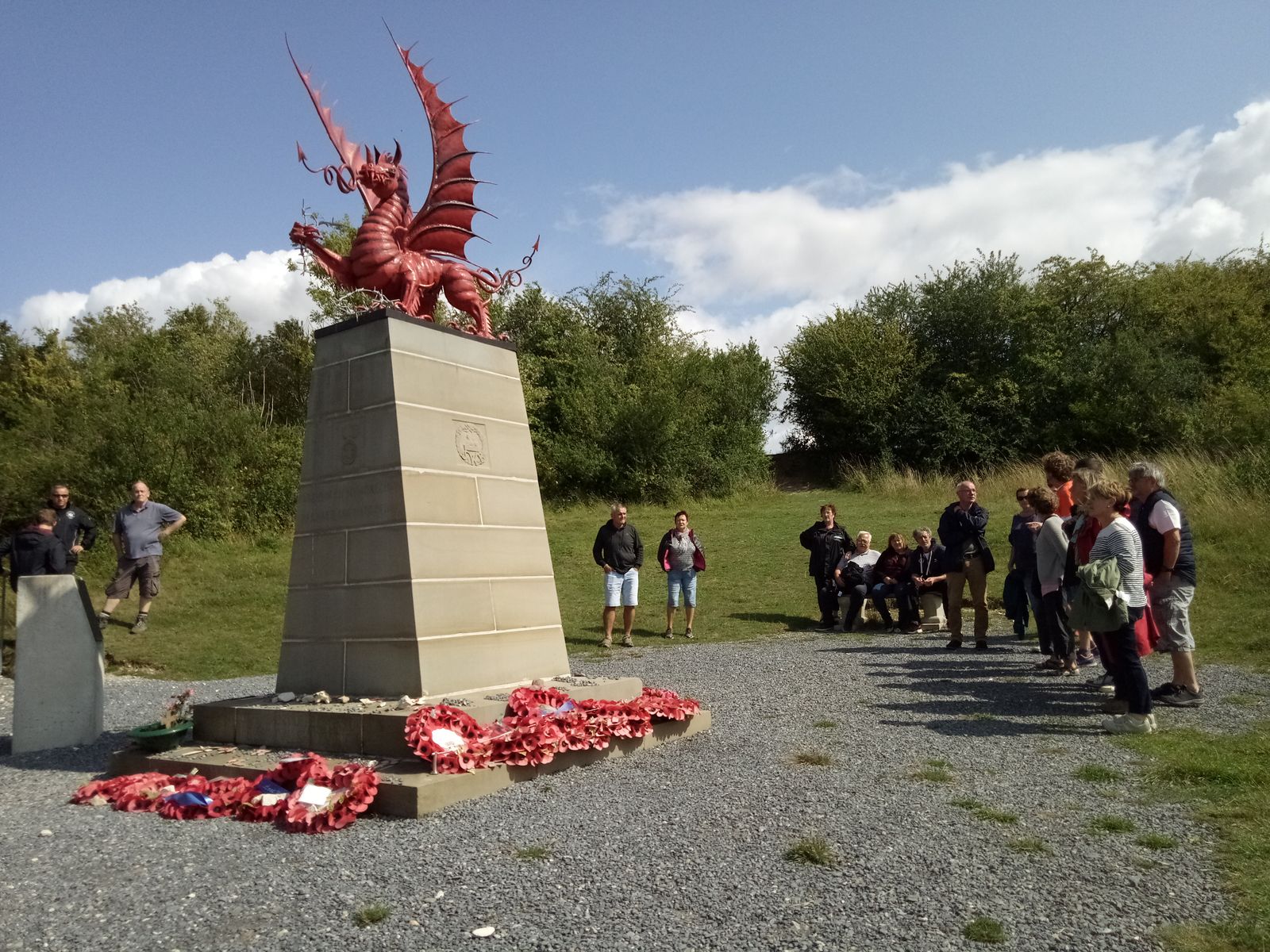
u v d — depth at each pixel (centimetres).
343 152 674
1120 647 577
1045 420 3219
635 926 307
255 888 350
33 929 318
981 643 990
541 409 2936
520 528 662
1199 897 320
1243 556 1288
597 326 3675
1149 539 653
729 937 297
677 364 3309
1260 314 3284
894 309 3622
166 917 324
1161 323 3306
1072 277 3497
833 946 289
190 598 1468
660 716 580
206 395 2266
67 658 691
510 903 328
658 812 432
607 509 2691
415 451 594
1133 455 2784
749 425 3262
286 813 435
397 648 567
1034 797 443
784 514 2445
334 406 623
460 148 721
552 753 501
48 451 1862
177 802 458
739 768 512
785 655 998
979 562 988
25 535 1002
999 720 619
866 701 707
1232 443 2242
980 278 3512
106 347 3422
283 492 2067
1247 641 919
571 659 1039
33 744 671
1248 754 504
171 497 1897
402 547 573
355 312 676
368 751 512
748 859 365
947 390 3344
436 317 715
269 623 1331
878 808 428
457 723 498
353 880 354
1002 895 325
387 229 668
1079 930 297
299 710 547
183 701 599
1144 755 515
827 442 3516
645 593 1562
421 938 301
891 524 2114
